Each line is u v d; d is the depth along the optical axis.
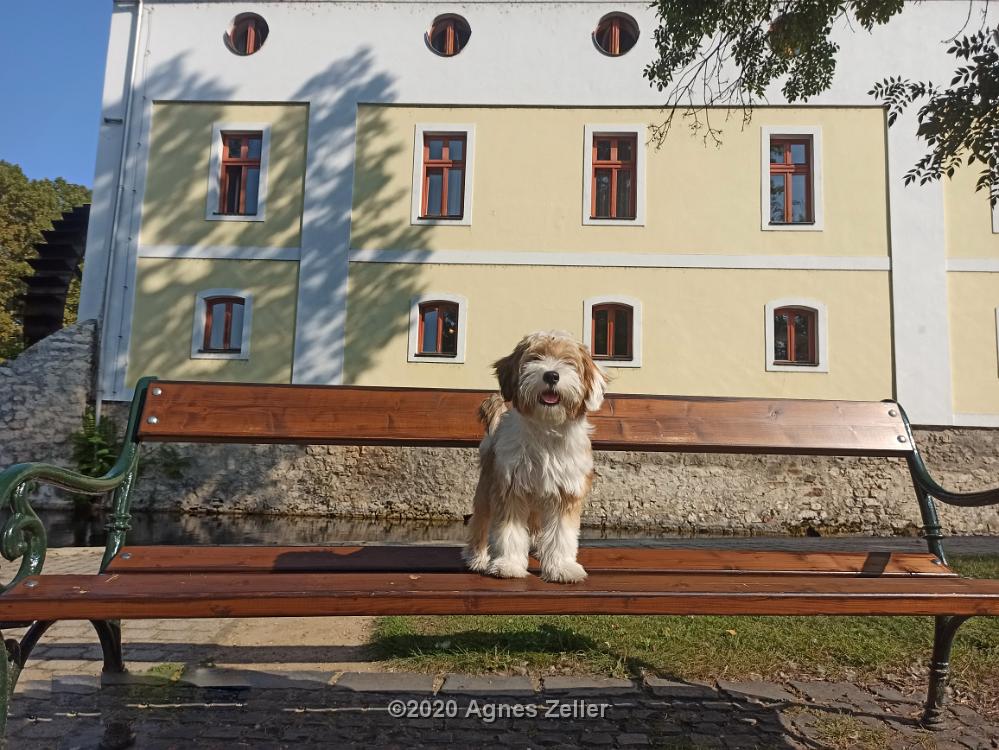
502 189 14.21
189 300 14.26
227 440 3.37
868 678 3.53
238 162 14.72
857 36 13.97
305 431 3.37
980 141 6.47
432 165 14.52
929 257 13.55
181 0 14.85
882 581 2.77
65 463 13.60
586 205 14.09
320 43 14.68
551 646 3.88
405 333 13.98
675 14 7.75
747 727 2.96
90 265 14.46
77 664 3.65
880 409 3.62
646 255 13.91
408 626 4.30
